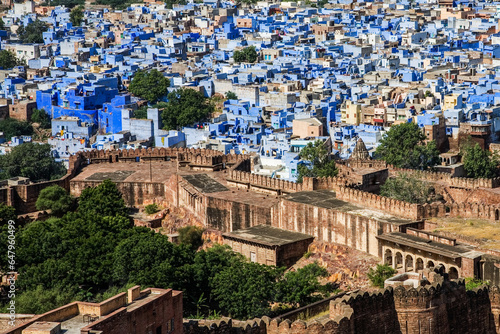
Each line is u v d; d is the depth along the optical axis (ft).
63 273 539.70
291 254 590.14
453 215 577.84
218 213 643.04
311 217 600.39
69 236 582.35
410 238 546.67
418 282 476.54
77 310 397.19
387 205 586.86
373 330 456.04
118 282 543.39
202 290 530.27
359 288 538.88
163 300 414.41
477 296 479.00
